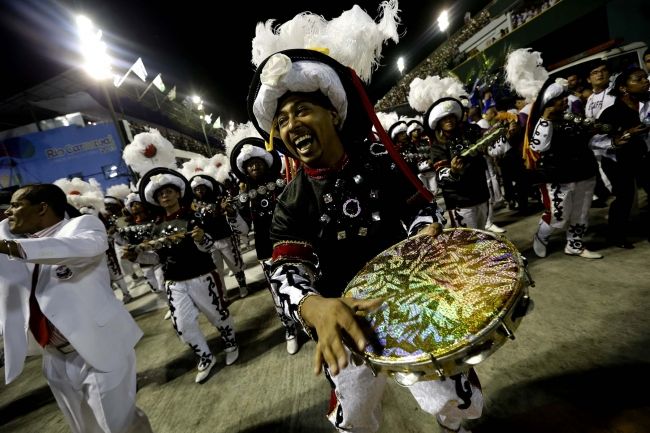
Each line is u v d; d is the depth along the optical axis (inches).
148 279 203.6
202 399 109.5
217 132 871.1
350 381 51.4
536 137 120.6
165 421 103.5
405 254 50.3
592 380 74.1
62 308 69.6
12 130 497.0
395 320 39.1
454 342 33.3
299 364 113.6
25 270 72.6
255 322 156.7
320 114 47.4
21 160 484.7
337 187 50.8
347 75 50.7
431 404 49.7
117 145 496.1
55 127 506.0
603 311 95.7
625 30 370.9
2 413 133.5
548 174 124.9
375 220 51.6
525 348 89.3
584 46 419.2
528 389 76.6
